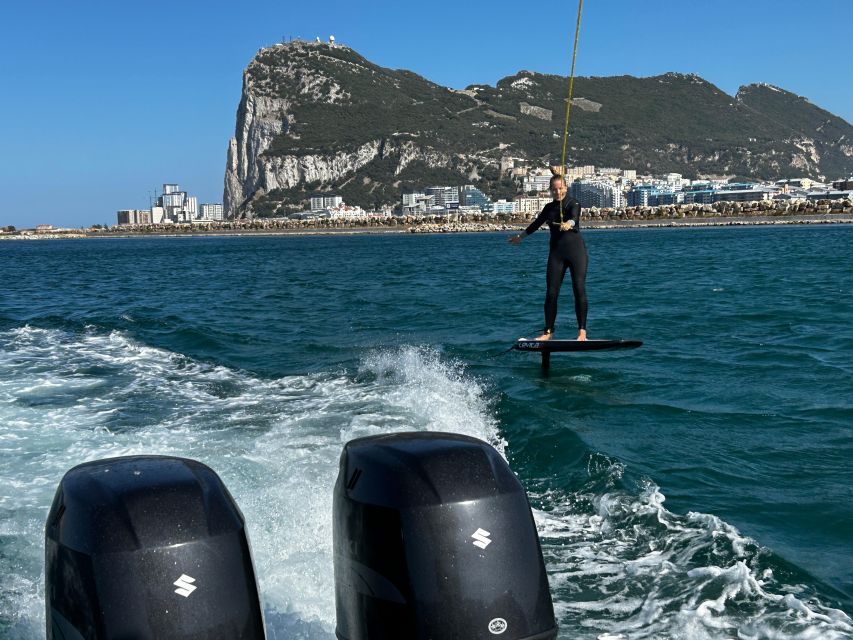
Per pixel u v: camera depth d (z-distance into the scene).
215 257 61.75
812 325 13.51
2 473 5.55
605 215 168.75
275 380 9.08
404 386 8.33
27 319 16.23
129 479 2.57
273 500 4.69
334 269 38.25
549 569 3.94
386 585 2.53
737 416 7.43
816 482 5.51
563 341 9.32
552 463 5.96
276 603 3.42
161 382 9.09
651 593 3.63
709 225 147.12
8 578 3.84
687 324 14.00
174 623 2.29
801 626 3.31
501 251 61.94
